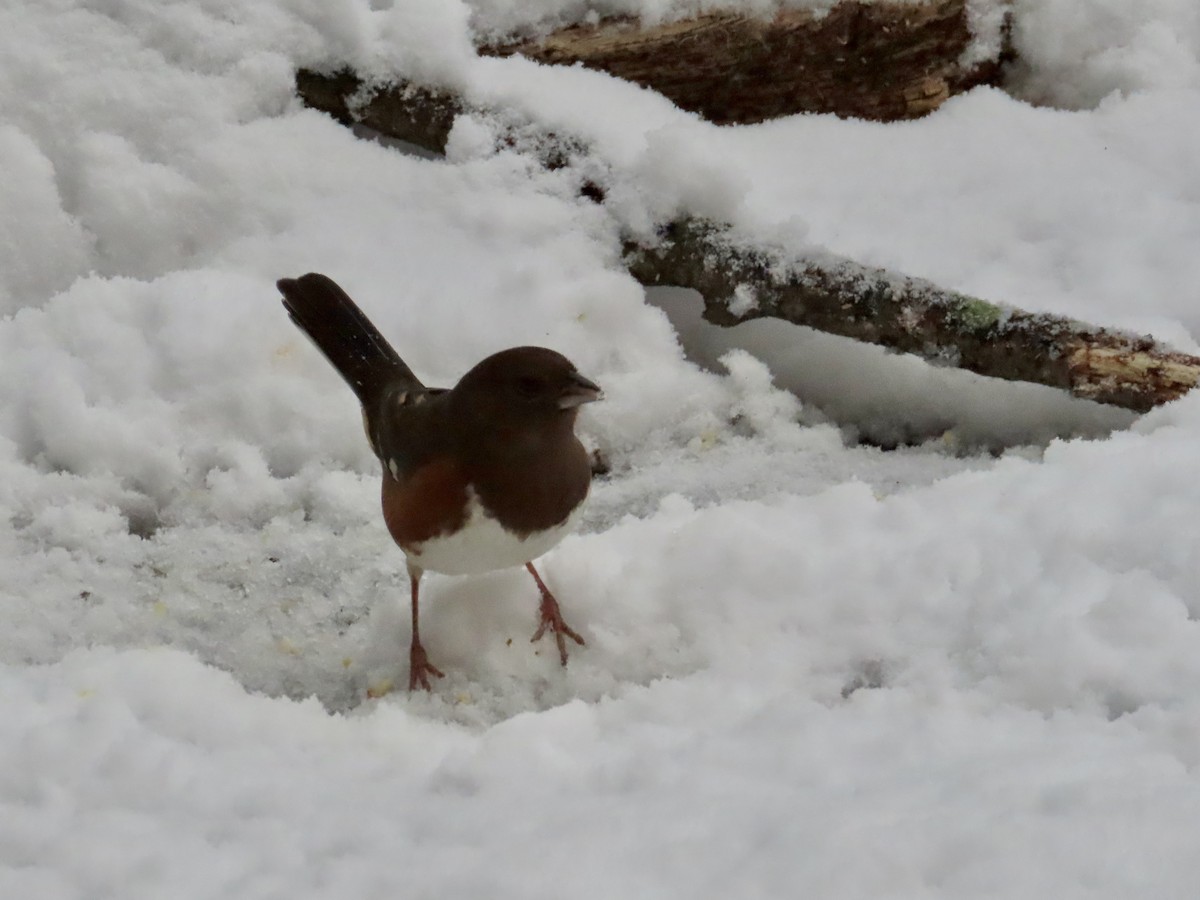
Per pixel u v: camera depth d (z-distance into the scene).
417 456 5.00
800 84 7.36
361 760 4.58
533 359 4.80
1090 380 6.05
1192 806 3.63
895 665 4.82
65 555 5.93
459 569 5.20
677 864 3.61
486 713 5.21
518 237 6.85
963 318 6.24
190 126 7.15
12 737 4.45
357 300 6.68
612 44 7.19
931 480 6.31
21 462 6.30
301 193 7.09
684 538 5.45
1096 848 3.49
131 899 3.66
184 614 5.74
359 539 6.11
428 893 3.59
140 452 6.29
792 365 6.89
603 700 4.88
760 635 5.07
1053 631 4.64
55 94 7.16
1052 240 6.80
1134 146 7.30
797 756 4.22
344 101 7.27
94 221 7.05
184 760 4.35
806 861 3.55
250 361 6.53
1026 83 7.85
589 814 3.93
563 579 5.55
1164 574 4.80
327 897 3.61
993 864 3.47
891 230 6.84
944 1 7.23
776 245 6.55
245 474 6.28
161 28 7.27
